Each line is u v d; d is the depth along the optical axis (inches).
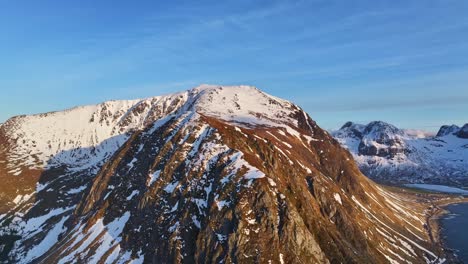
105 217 4335.6
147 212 3900.1
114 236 3932.1
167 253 3329.2
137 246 3631.9
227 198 3474.4
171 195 3882.9
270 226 3255.4
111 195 4589.1
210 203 3523.6
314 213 3880.4
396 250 4330.7
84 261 3745.1
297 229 3277.6
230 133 4520.2
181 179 4001.0
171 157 4306.1
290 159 4638.3
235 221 3250.5
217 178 3757.4
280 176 4099.4
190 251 3284.9
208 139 4384.8
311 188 4244.6
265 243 3152.1
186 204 3668.8
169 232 3494.1
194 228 3425.2
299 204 3833.7
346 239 3870.6
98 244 3914.9
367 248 3875.5
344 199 4598.9
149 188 4092.0
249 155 4133.9
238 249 3088.1
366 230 4298.7
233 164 3860.7
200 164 4047.7
